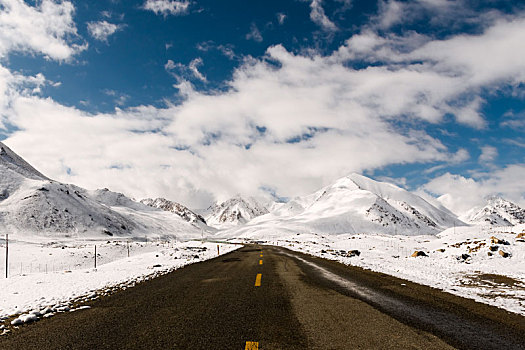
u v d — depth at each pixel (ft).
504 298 29.53
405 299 24.61
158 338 15.37
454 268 64.34
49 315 20.70
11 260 124.16
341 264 57.41
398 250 153.38
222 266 55.93
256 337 15.29
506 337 15.47
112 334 16.19
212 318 19.04
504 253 84.74
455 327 16.99
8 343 15.12
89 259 139.33
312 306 22.11
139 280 38.86
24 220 427.33
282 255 87.76
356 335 15.55
